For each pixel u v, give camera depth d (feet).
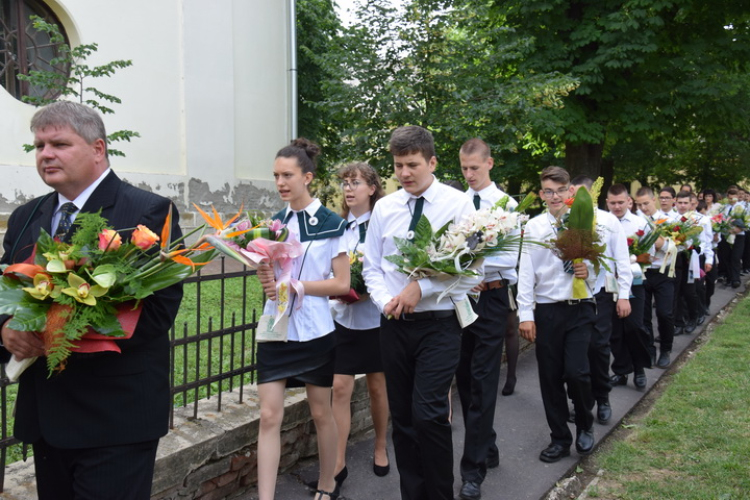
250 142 39.83
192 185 35.63
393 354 10.03
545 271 13.25
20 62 29.78
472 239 9.46
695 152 70.18
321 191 48.37
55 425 6.44
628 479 12.24
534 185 54.70
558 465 13.08
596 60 37.37
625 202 18.84
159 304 6.57
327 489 10.79
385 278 10.33
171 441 9.82
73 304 5.83
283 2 41.96
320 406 10.44
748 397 16.71
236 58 38.37
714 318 29.89
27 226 7.18
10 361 6.48
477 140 13.41
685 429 14.61
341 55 25.36
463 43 25.59
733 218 36.40
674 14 41.34
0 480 8.19
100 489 6.43
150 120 33.71
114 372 6.49
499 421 15.66
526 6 38.22
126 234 6.57
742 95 44.73
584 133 38.63
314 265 10.43
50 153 6.41
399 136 10.03
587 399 13.25
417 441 10.07
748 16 42.93
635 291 18.13
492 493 11.75
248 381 13.43
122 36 32.27
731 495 11.27
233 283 26.17
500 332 12.06
